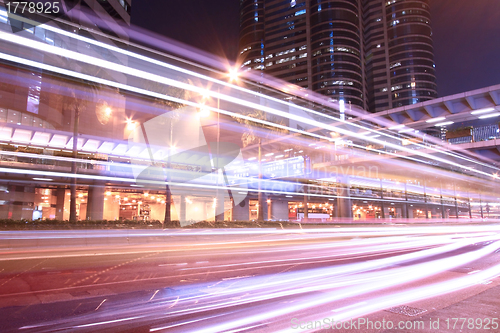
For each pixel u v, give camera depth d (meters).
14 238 18.02
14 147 31.58
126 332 4.68
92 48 38.81
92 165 35.16
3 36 29.52
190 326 4.90
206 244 20.30
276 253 15.23
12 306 6.05
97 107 36.94
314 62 115.06
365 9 139.62
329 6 116.12
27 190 35.28
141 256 13.95
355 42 114.62
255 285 7.90
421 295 6.83
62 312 5.67
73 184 27.92
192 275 9.28
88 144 36.00
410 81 124.31
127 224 26.20
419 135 35.09
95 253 15.09
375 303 6.19
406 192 66.69
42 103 33.34
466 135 32.06
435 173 47.41
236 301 6.41
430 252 15.68
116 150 36.81
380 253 15.24
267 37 127.62
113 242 20.20
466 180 52.62
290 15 125.12
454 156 34.03
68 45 36.09
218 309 5.85
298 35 121.75
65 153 34.69
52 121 34.53
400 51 128.00
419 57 125.50
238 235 25.30
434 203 76.75
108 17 42.16
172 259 12.93
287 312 5.61
